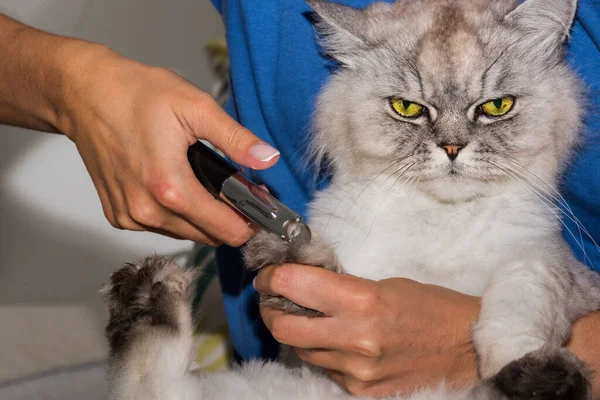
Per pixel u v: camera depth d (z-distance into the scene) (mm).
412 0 565
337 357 454
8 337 670
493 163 507
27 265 732
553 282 465
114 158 462
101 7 708
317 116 550
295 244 438
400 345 449
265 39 558
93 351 667
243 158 434
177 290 474
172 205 447
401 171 515
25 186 731
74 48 473
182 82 454
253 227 463
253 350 593
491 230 502
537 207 512
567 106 514
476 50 517
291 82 557
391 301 446
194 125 442
